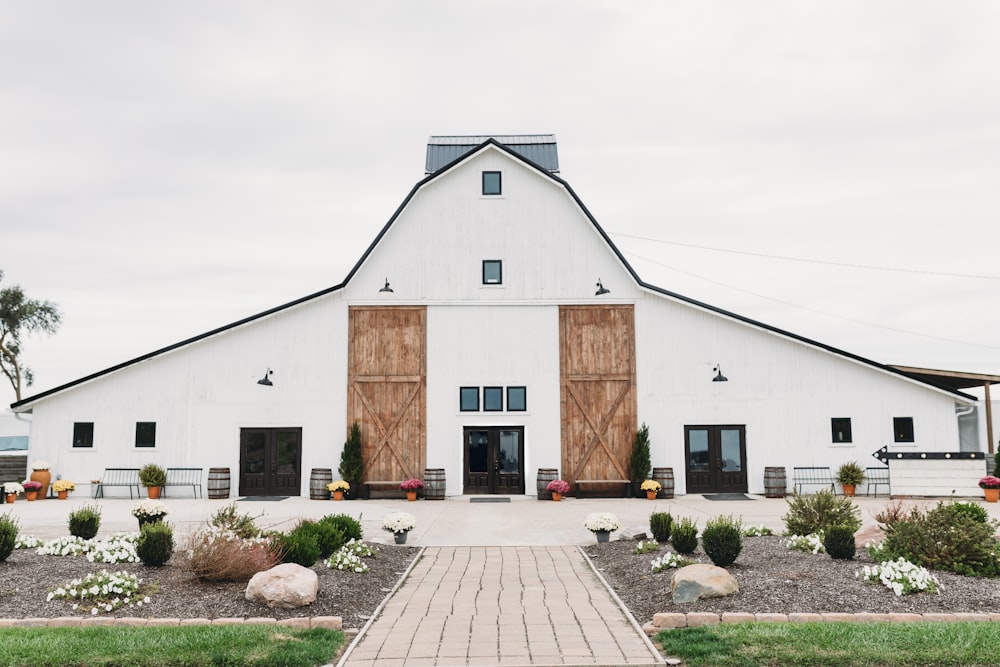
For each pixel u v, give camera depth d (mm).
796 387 25984
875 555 11922
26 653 7883
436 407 26141
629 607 10430
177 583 10875
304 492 25812
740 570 11406
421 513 21469
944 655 7789
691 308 26375
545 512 21594
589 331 26469
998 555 11320
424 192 27062
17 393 42906
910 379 25594
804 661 7762
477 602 10812
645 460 25500
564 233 26859
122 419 25969
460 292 26594
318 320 26438
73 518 14156
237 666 7770
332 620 9469
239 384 26125
